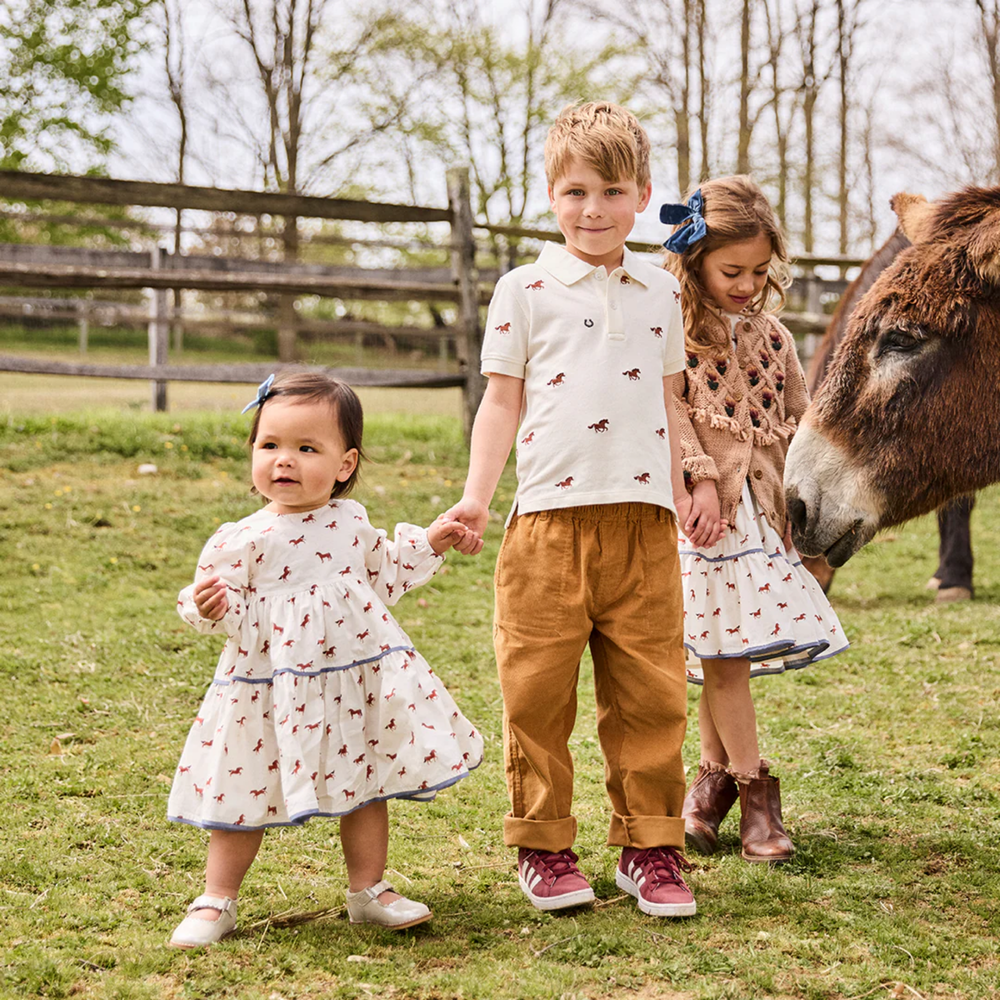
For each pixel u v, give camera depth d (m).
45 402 10.19
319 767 2.01
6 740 3.13
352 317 25.11
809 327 9.07
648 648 2.21
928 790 2.88
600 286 2.30
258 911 2.13
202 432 7.53
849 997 1.80
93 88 23.34
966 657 4.37
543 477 2.23
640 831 2.17
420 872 2.37
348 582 2.11
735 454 2.56
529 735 2.21
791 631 2.47
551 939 2.00
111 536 5.52
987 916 2.14
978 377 2.79
